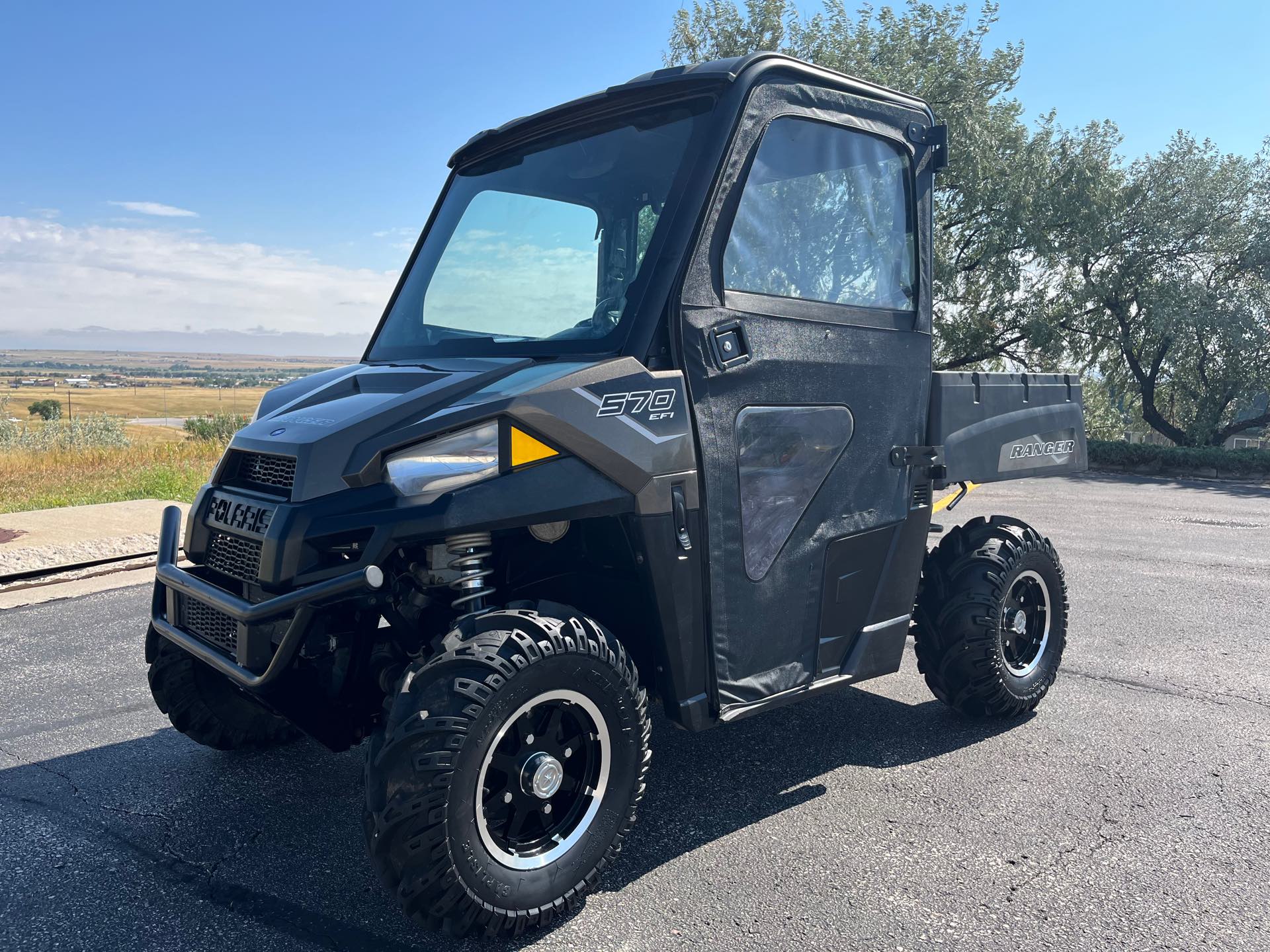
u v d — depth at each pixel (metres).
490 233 3.31
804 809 3.19
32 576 7.05
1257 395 26.80
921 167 3.48
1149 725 4.03
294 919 2.50
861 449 3.25
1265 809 3.19
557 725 2.50
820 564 3.14
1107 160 25.70
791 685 3.08
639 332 2.67
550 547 2.99
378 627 2.93
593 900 2.60
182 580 2.76
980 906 2.56
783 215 2.98
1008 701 3.91
